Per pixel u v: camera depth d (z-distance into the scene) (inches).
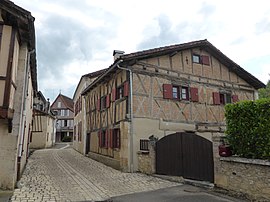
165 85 494.0
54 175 389.4
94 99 697.0
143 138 450.0
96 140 644.7
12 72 264.1
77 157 705.6
